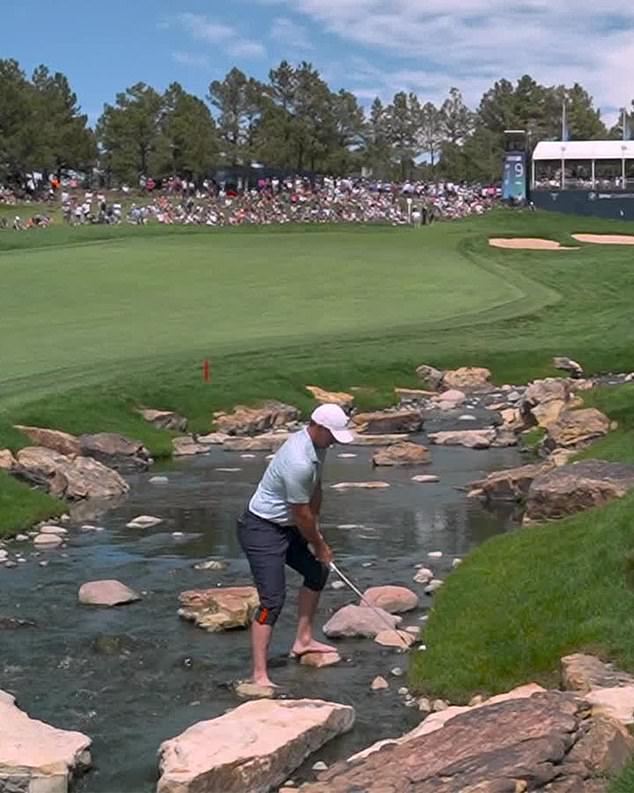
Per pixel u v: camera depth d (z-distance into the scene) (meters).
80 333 32.75
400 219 87.19
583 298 42.12
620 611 9.77
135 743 8.41
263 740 7.89
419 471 19.81
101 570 13.35
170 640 10.75
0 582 12.77
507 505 16.81
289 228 72.12
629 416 20.89
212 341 31.70
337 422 9.24
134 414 23.34
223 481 19.14
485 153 155.50
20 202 108.38
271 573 9.48
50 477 17.53
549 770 6.73
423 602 11.93
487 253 55.00
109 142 131.12
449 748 7.10
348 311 38.28
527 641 9.71
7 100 114.81
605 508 12.48
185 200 98.75
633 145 88.88
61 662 10.13
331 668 9.98
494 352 31.88
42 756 7.79
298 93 136.50
